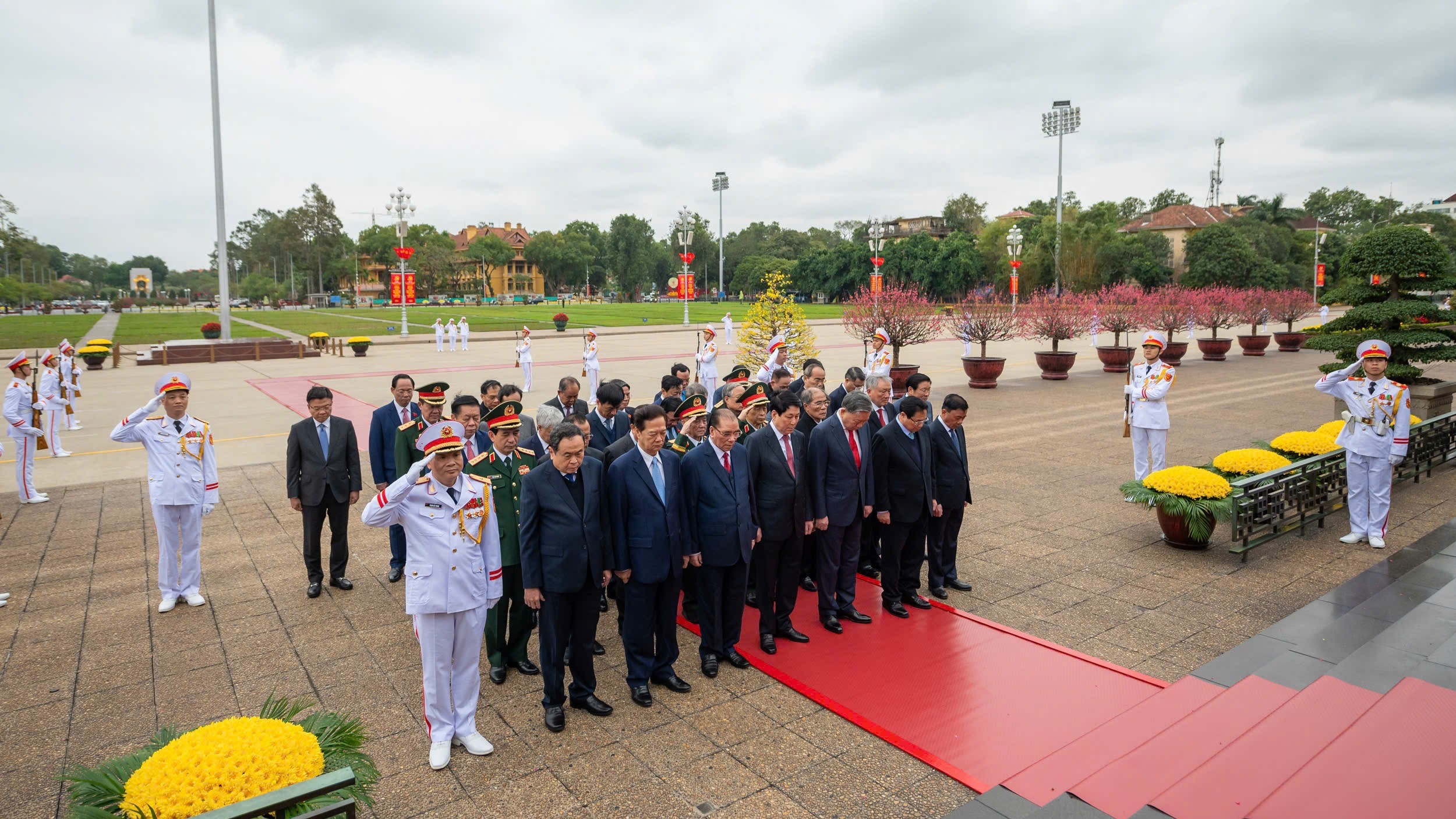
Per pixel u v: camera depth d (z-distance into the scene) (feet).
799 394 25.62
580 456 15.55
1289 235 236.43
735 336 141.18
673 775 14.26
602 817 13.08
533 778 14.25
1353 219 365.40
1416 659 16.84
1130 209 342.23
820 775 14.19
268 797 8.77
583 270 420.77
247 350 104.47
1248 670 17.26
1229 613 20.81
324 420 22.86
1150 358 34.04
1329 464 28.43
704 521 17.94
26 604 22.45
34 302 353.72
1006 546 26.86
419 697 17.26
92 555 26.94
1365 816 11.13
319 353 110.63
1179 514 25.25
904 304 67.21
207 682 17.88
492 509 15.23
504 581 18.37
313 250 388.98
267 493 34.91
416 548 14.44
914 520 21.08
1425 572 22.79
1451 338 42.39
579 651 16.53
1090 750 14.53
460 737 15.11
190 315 257.96
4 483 37.40
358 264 401.08
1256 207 247.29
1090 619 20.72
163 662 18.85
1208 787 12.23
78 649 19.56
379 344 131.85
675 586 17.40
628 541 16.81
